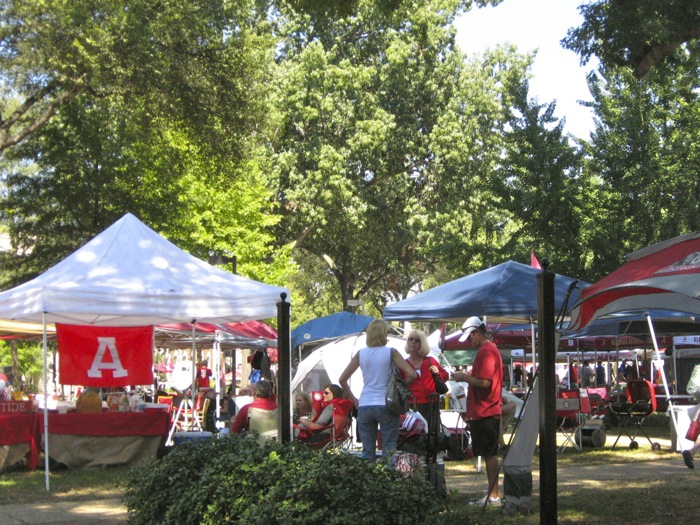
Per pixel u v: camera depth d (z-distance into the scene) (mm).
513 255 27469
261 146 34312
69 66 22734
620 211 25578
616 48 13156
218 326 20047
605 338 24062
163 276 12289
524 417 7949
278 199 37062
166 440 13391
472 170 37906
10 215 30688
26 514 8602
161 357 38562
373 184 38406
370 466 5578
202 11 25094
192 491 5965
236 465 5934
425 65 37969
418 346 9531
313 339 20016
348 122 36531
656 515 7754
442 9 38000
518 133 27156
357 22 37469
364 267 46125
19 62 22734
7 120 24641
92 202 30062
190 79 24656
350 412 11555
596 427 14812
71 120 29297
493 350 8336
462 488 9664
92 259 12367
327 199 35125
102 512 8656
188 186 28969
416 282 50750
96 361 12875
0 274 32406
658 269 7566
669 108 26094
